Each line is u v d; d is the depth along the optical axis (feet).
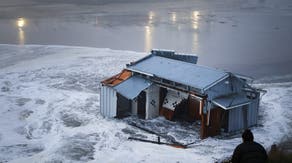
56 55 132.57
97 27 196.03
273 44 153.89
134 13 246.27
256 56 133.80
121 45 153.48
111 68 114.21
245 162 22.17
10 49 141.59
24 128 69.51
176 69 71.31
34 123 71.82
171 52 81.05
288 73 111.86
